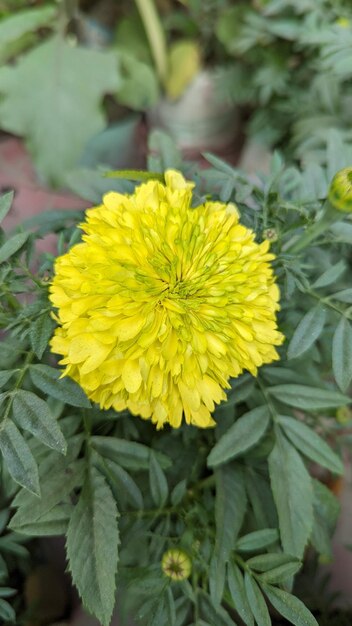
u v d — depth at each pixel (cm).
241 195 24
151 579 22
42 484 21
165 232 20
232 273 20
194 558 23
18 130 44
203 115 57
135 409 20
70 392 20
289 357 22
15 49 51
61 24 45
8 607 23
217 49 57
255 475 26
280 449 23
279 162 26
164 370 19
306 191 26
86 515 21
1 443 19
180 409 20
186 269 20
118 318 19
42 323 21
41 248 43
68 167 45
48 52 44
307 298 27
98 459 22
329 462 23
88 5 56
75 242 23
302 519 22
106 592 19
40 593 31
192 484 26
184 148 60
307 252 27
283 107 47
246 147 57
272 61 48
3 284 22
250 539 22
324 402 23
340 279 30
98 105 44
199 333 19
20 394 20
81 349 19
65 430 23
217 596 21
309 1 39
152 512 23
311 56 46
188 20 55
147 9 49
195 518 24
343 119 42
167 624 21
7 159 57
